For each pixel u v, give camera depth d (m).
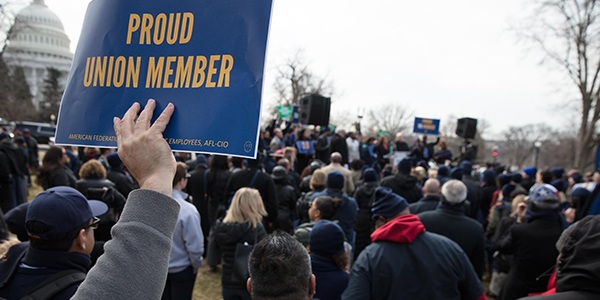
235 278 2.96
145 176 1.02
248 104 1.16
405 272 2.20
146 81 1.27
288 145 11.48
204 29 1.24
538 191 3.42
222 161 5.52
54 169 4.76
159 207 0.95
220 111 1.18
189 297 3.27
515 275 3.45
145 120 1.16
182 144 1.19
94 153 7.07
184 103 1.22
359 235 4.86
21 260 1.62
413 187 5.10
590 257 1.42
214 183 5.48
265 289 1.26
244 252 3.02
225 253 3.24
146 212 0.93
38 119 47.91
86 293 0.83
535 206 3.38
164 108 1.22
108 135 1.27
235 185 4.97
